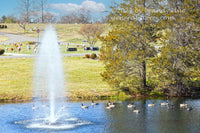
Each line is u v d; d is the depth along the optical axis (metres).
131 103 36.62
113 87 45.34
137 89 44.94
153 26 43.62
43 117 30.58
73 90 45.41
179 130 26.22
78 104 37.41
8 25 193.75
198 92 44.75
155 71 42.78
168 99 40.69
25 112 32.78
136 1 44.19
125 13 43.81
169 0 42.72
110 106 34.91
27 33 163.88
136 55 42.56
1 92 43.28
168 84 42.88
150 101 39.34
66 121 28.84
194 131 25.86
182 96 42.97
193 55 41.06
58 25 193.88
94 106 36.12
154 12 43.12
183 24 41.72
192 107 35.28
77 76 55.66
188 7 41.00
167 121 28.95
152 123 28.23
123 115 31.41
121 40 44.12
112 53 45.25
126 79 44.78
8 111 33.28
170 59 42.44
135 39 43.50
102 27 110.75
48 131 25.72
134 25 43.84
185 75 41.25
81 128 26.64
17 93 43.00
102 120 29.39
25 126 27.16
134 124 28.05
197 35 41.47
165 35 42.91
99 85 48.84
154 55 44.59
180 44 42.53
